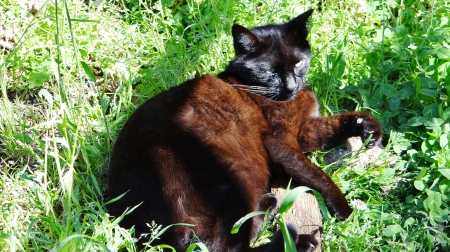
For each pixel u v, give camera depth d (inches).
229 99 64.2
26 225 62.1
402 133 66.8
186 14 74.4
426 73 68.9
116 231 59.3
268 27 66.5
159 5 73.3
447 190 64.0
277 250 59.0
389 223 63.3
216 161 61.4
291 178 63.2
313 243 60.5
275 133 64.9
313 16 73.0
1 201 63.0
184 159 61.1
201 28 72.9
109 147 65.9
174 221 59.9
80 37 70.6
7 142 65.9
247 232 60.4
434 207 63.3
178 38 72.3
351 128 66.3
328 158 66.6
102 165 65.3
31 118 68.0
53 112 67.8
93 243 58.6
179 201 60.2
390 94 68.4
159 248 58.7
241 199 61.0
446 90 67.9
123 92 68.2
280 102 65.2
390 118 68.5
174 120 62.3
